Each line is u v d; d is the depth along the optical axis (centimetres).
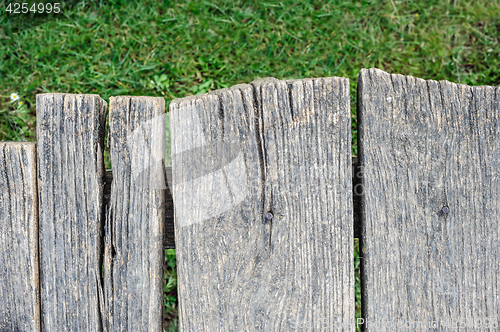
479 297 138
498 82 303
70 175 134
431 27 313
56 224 136
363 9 315
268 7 316
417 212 136
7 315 139
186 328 139
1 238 136
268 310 138
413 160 134
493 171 136
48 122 133
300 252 136
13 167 134
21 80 301
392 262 137
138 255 137
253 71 310
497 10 311
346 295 137
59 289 138
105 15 312
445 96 134
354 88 305
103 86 304
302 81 132
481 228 136
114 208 135
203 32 313
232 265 136
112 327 139
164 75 307
